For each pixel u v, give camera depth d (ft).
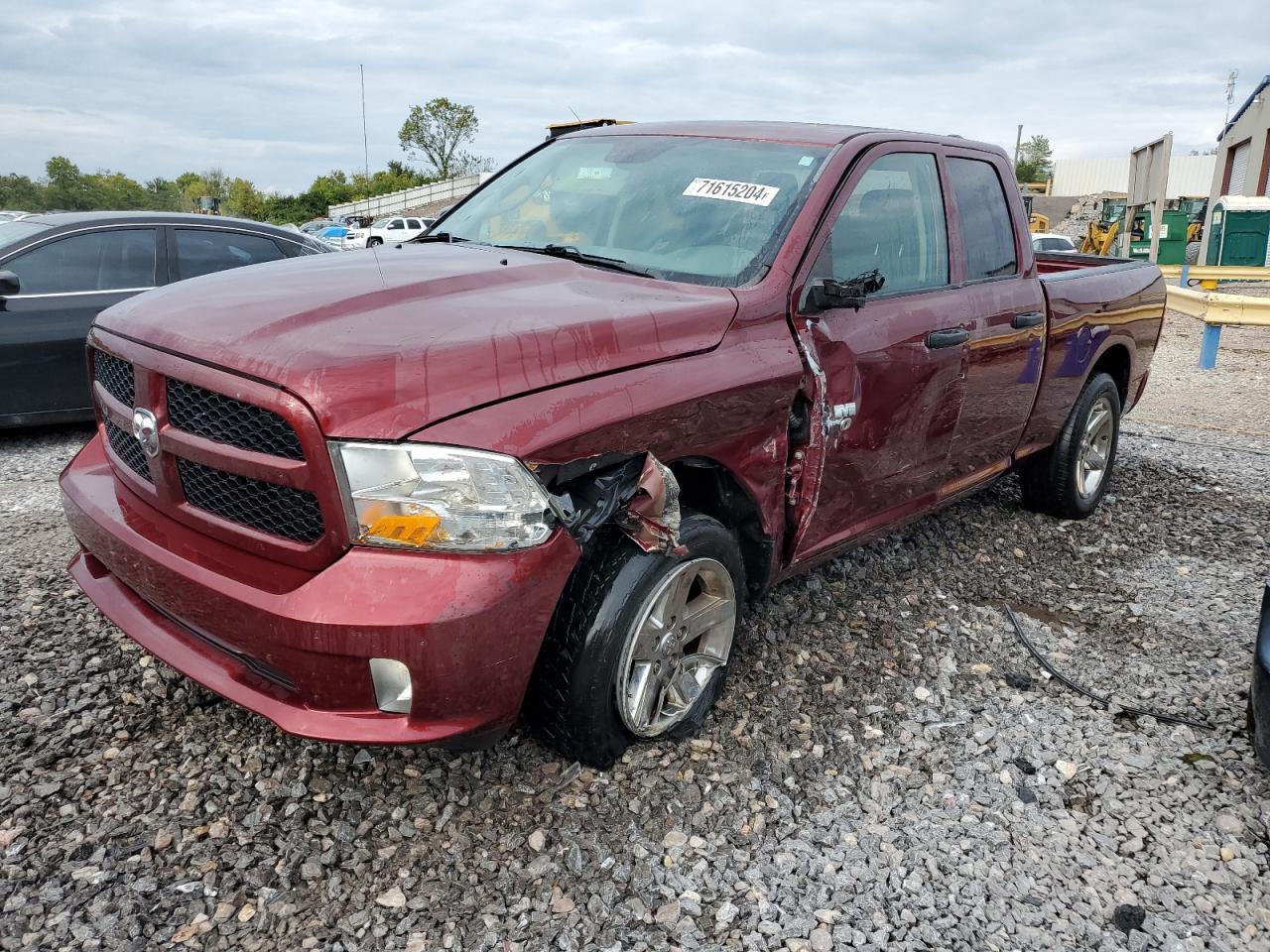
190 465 8.50
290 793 9.02
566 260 11.10
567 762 9.65
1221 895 8.67
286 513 7.84
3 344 20.76
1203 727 11.32
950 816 9.48
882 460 12.08
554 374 8.25
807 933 7.91
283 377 7.56
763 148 12.26
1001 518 17.94
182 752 9.50
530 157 14.49
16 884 7.78
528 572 7.85
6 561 13.70
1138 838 9.34
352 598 7.48
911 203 12.78
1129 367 18.71
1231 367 38.88
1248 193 98.94
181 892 7.83
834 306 10.51
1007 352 14.07
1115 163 209.97
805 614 13.35
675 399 8.88
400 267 10.26
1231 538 17.76
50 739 9.57
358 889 8.03
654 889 8.23
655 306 9.45
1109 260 20.27
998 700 11.66
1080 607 14.51
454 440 7.54
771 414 10.05
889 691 11.64
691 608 10.00
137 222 22.88
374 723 7.84
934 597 14.38
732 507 10.42
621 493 8.59
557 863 8.43
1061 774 10.30
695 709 10.24
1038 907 8.39
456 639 7.59
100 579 10.02
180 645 8.76
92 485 10.07
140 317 9.20
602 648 8.77
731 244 10.94
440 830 8.70
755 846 8.82
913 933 7.99
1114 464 20.88
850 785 9.82
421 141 254.47
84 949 7.25
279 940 7.48
